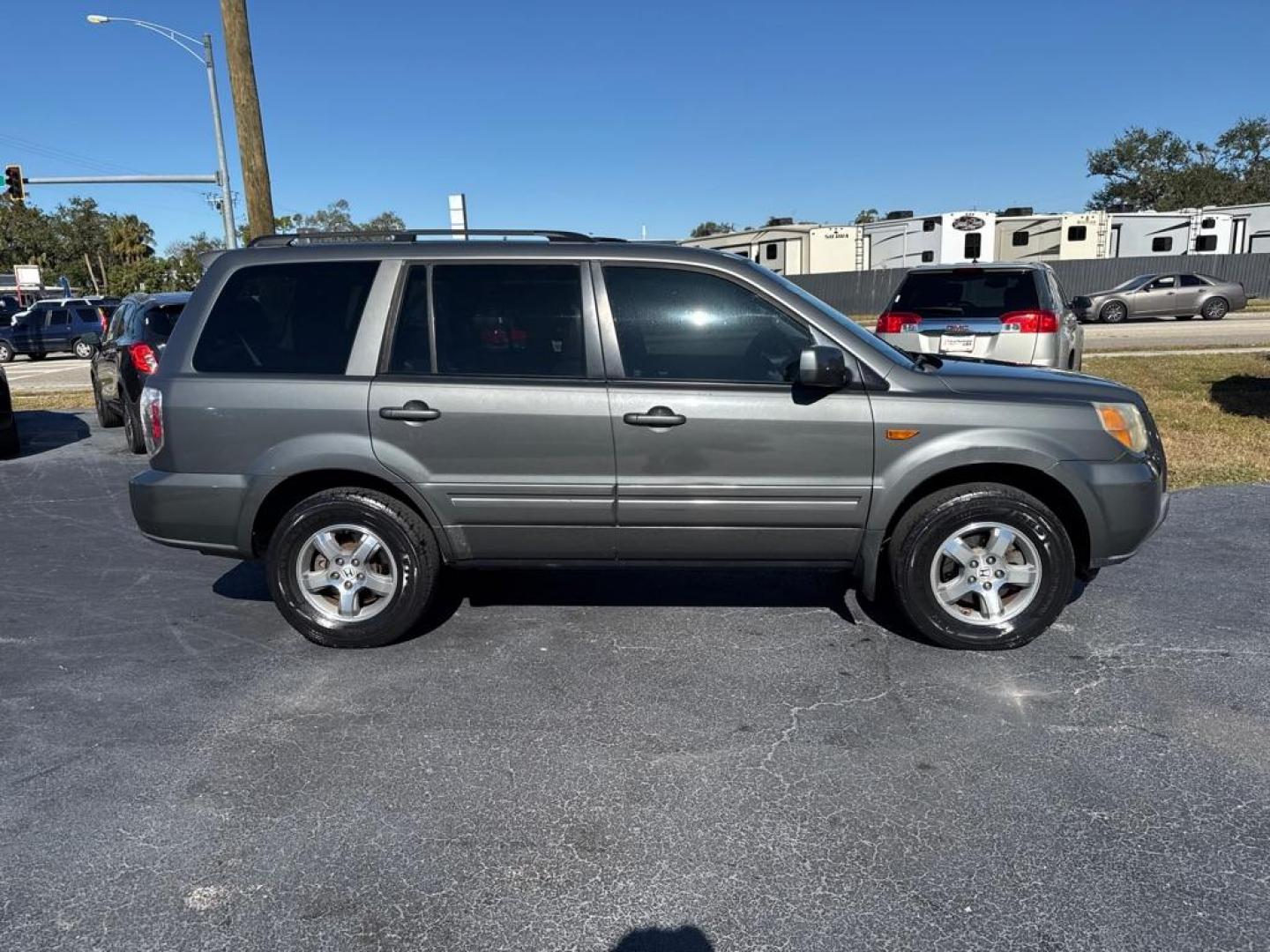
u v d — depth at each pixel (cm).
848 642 433
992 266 896
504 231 439
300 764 330
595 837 286
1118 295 2625
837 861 272
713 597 496
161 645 442
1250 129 6250
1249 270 3253
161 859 277
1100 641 428
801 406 397
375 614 427
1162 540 577
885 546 424
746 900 256
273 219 1125
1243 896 254
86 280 8094
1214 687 380
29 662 424
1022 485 421
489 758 334
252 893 262
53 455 965
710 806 302
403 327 414
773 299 404
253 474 412
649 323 407
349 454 409
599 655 423
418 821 296
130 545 621
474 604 491
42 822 295
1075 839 280
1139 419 413
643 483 404
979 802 300
